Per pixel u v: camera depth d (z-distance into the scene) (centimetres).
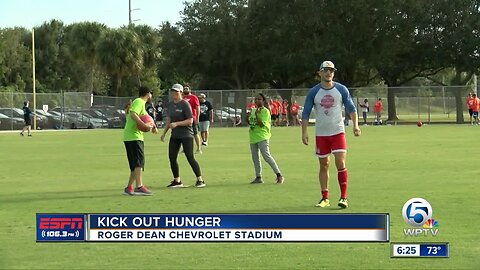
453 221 955
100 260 761
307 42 6206
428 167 1744
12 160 2147
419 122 5003
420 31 6269
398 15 6066
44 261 758
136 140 1267
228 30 6575
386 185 1368
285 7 6369
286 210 1062
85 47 6644
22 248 821
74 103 5675
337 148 1079
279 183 1434
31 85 9194
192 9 6669
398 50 6244
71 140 3459
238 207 1101
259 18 6519
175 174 1402
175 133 1393
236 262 745
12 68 8969
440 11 6175
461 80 7519
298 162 1939
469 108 5212
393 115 5734
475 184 1374
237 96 5797
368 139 3136
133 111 1261
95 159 2162
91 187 1413
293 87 7006
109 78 8181
